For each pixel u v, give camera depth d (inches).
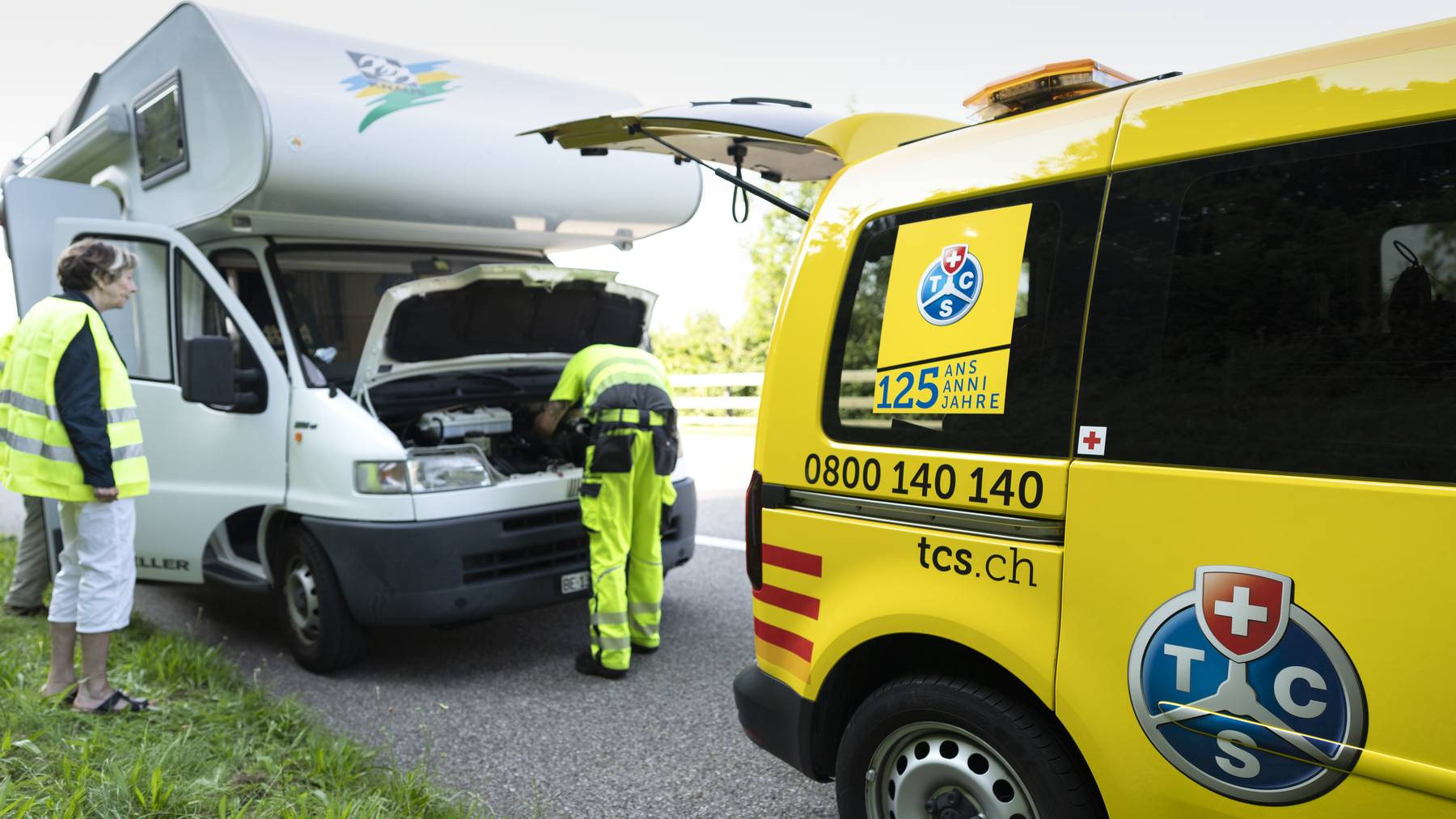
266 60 174.6
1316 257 74.2
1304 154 75.3
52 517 197.0
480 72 206.4
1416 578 67.2
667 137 146.3
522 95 208.5
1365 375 71.2
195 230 197.0
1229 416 76.9
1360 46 74.7
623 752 149.9
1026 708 91.2
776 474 109.9
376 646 202.7
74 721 140.4
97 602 144.3
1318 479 72.0
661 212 229.5
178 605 230.8
